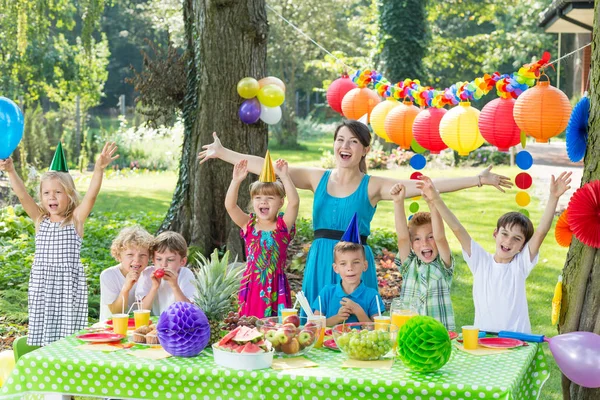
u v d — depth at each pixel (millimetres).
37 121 20188
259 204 4852
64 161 5230
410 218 5281
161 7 29797
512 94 5305
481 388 3184
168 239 4719
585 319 4262
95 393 3582
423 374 3371
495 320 4602
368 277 4996
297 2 29734
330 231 5039
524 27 32594
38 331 5031
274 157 25547
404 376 3348
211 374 3432
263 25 8539
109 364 3539
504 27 34031
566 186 4453
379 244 10391
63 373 3594
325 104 38750
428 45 21938
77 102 22188
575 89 23859
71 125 22531
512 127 5258
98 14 12359
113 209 15125
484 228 12352
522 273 4586
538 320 7344
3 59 16844
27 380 3633
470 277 9055
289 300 5055
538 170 17328
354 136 5016
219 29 8430
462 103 5664
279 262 4996
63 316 5020
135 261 4715
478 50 32344
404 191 4785
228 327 3975
